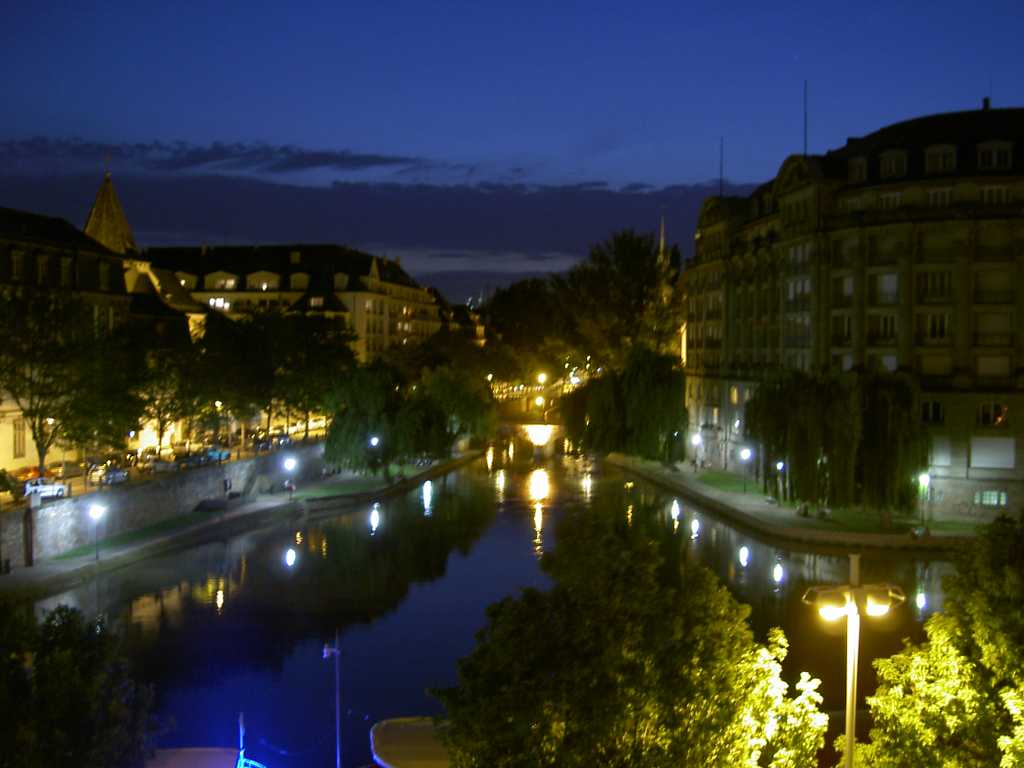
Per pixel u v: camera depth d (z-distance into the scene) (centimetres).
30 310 6425
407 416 9644
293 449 9444
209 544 7056
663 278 13775
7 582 5406
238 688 4347
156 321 10244
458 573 6338
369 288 16188
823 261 8700
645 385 10394
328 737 3847
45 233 8381
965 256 7744
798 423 7319
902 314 7962
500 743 1803
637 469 10856
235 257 16412
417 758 3378
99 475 7388
